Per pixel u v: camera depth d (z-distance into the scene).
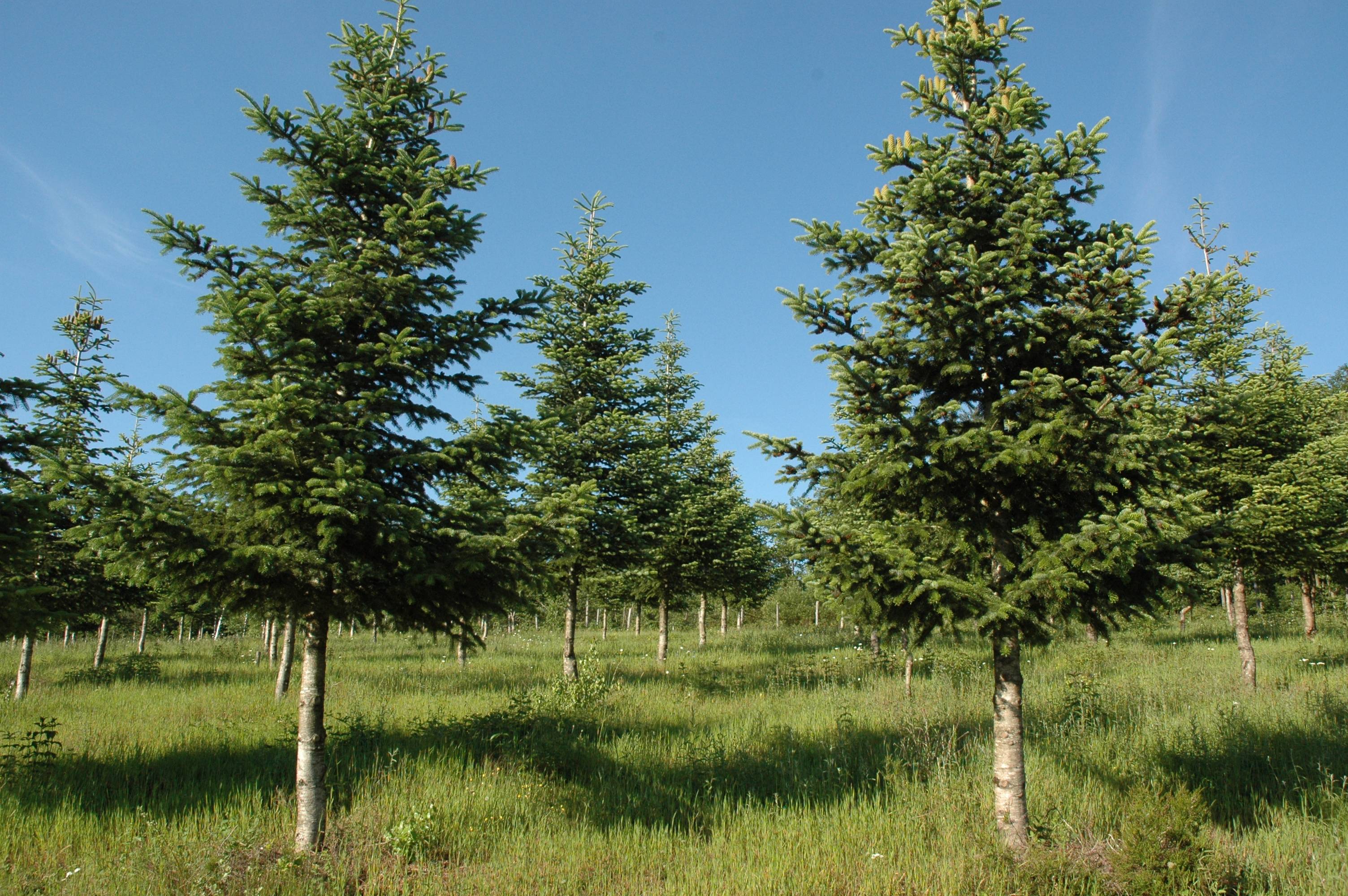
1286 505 11.47
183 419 5.55
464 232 7.42
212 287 6.22
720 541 20.55
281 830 6.49
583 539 14.03
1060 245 6.37
